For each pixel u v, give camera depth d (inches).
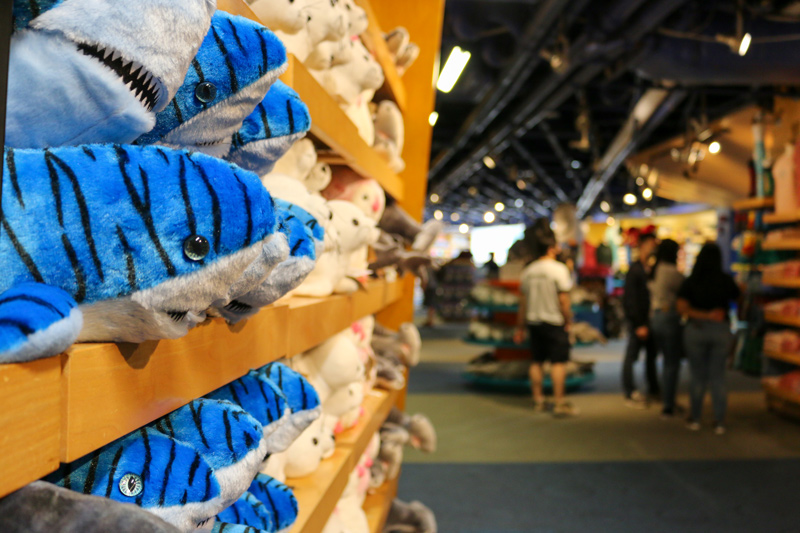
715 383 204.7
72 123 20.0
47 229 18.6
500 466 169.0
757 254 306.0
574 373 280.7
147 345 23.0
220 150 29.5
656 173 521.0
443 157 551.5
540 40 263.4
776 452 182.7
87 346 19.8
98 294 19.6
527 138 546.6
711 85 341.4
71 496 19.0
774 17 236.8
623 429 209.6
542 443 192.1
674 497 146.2
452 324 623.5
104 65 19.2
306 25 50.4
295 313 42.9
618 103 371.9
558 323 229.9
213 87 25.0
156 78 20.8
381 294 87.1
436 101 417.1
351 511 75.9
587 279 510.0
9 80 18.4
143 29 19.5
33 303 17.3
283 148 34.4
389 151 90.2
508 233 1181.7
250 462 28.8
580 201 781.9
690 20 245.9
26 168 18.8
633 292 247.6
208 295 22.5
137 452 24.3
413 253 88.0
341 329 58.6
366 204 77.6
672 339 222.4
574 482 156.1
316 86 46.6
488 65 334.0
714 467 168.7
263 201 23.5
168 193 20.4
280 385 39.9
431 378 310.8
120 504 19.3
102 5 18.8
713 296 202.4
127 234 19.5
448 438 198.1
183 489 24.6
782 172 255.4
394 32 101.0
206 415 28.4
